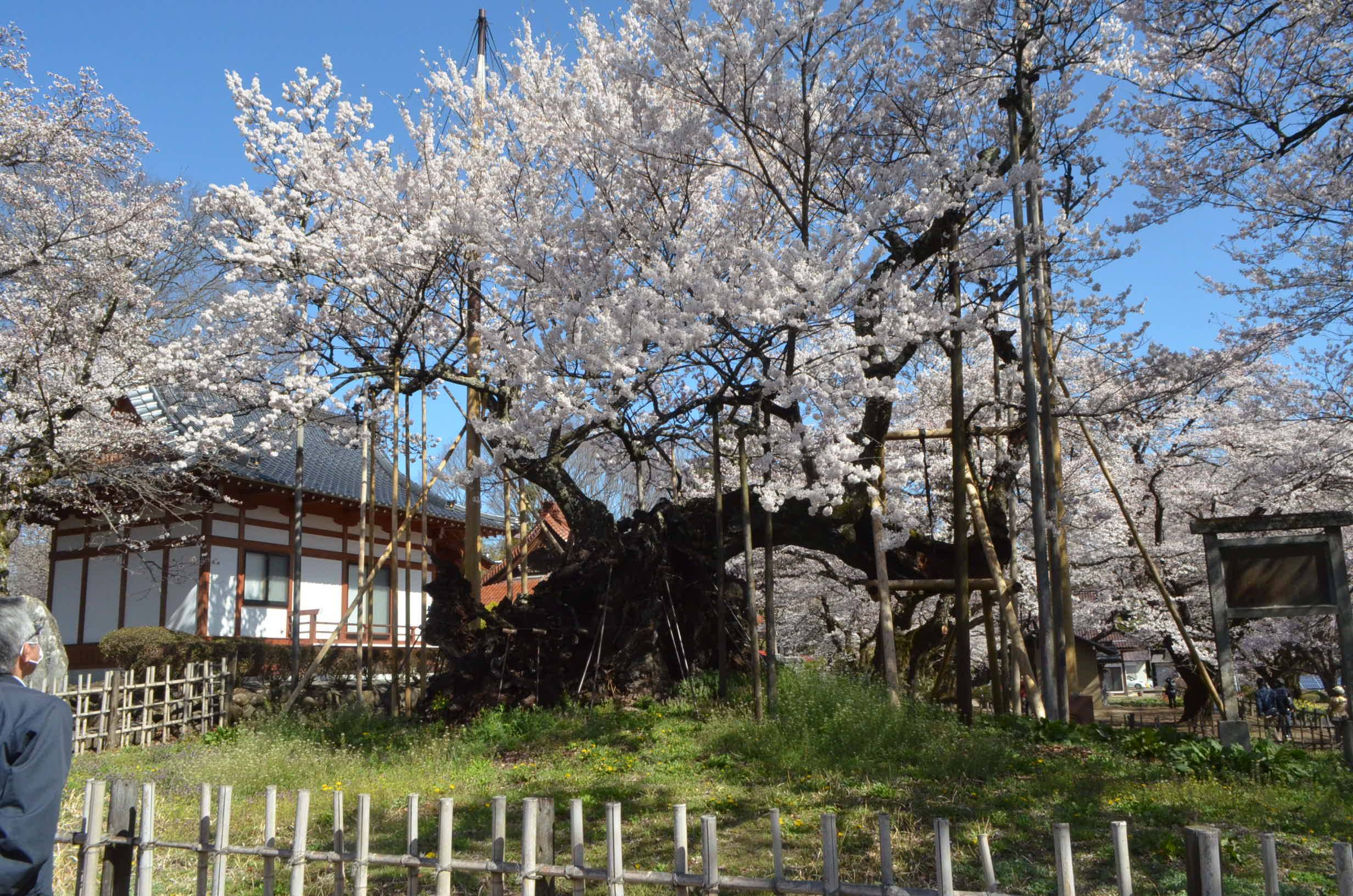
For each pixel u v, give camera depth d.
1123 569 20.28
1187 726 19.05
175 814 7.35
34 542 33.94
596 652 11.70
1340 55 9.96
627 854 5.80
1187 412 16.09
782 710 9.66
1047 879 5.24
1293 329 11.80
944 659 15.63
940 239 10.59
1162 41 9.80
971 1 10.92
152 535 18.34
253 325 12.04
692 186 12.12
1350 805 6.88
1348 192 10.86
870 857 5.65
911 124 11.39
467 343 12.91
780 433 11.35
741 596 12.86
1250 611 9.28
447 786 7.94
